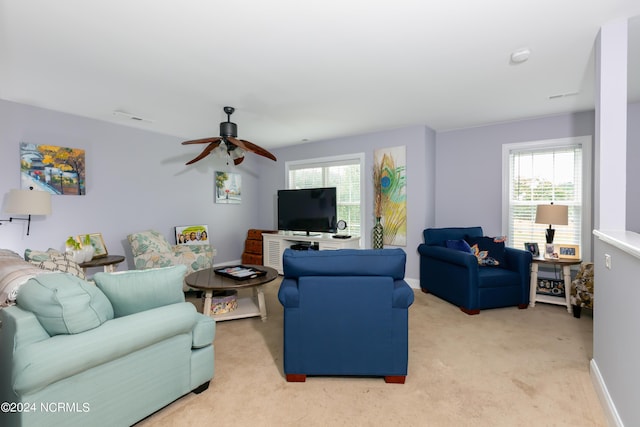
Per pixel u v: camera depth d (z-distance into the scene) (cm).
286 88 293
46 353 126
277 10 178
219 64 245
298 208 500
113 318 161
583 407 176
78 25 192
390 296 193
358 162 488
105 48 220
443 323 301
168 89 294
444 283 366
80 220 375
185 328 174
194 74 262
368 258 197
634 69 251
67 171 362
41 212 298
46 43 213
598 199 196
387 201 455
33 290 142
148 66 247
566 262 330
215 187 535
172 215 475
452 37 208
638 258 125
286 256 200
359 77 270
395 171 447
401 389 193
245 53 228
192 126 423
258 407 177
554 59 238
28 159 333
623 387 148
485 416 168
